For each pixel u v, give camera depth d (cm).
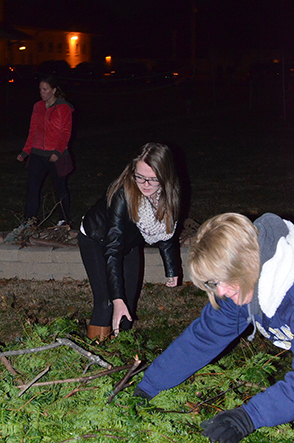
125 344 281
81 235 350
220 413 198
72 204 796
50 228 581
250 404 198
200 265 183
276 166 1088
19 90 2692
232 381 243
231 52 4709
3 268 534
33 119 620
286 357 381
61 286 522
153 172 283
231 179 972
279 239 184
